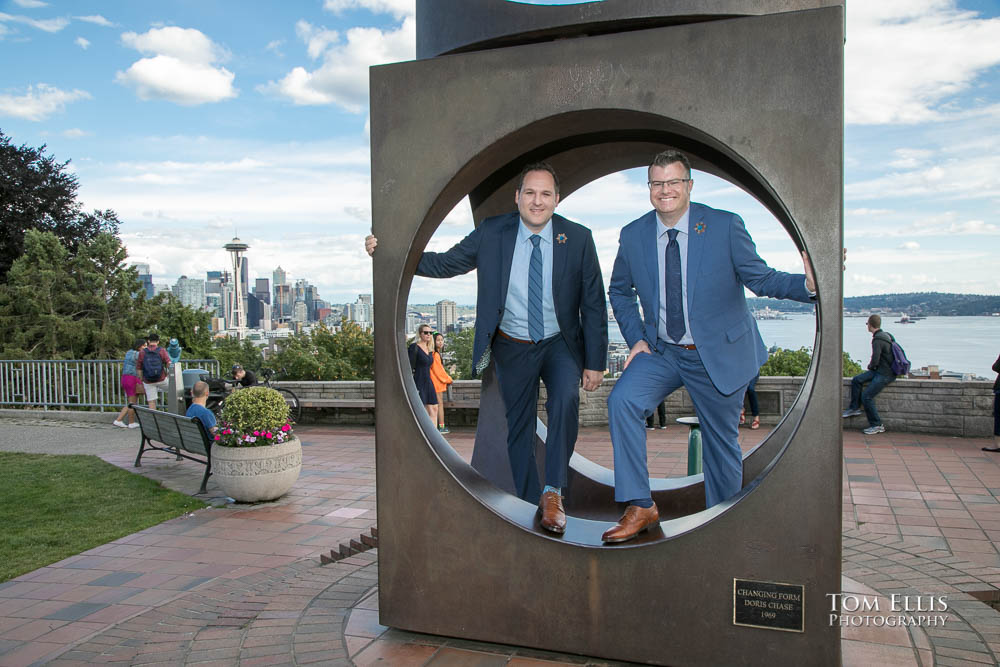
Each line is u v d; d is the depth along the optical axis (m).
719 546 2.45
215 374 12.04
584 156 3.83
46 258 23.52
